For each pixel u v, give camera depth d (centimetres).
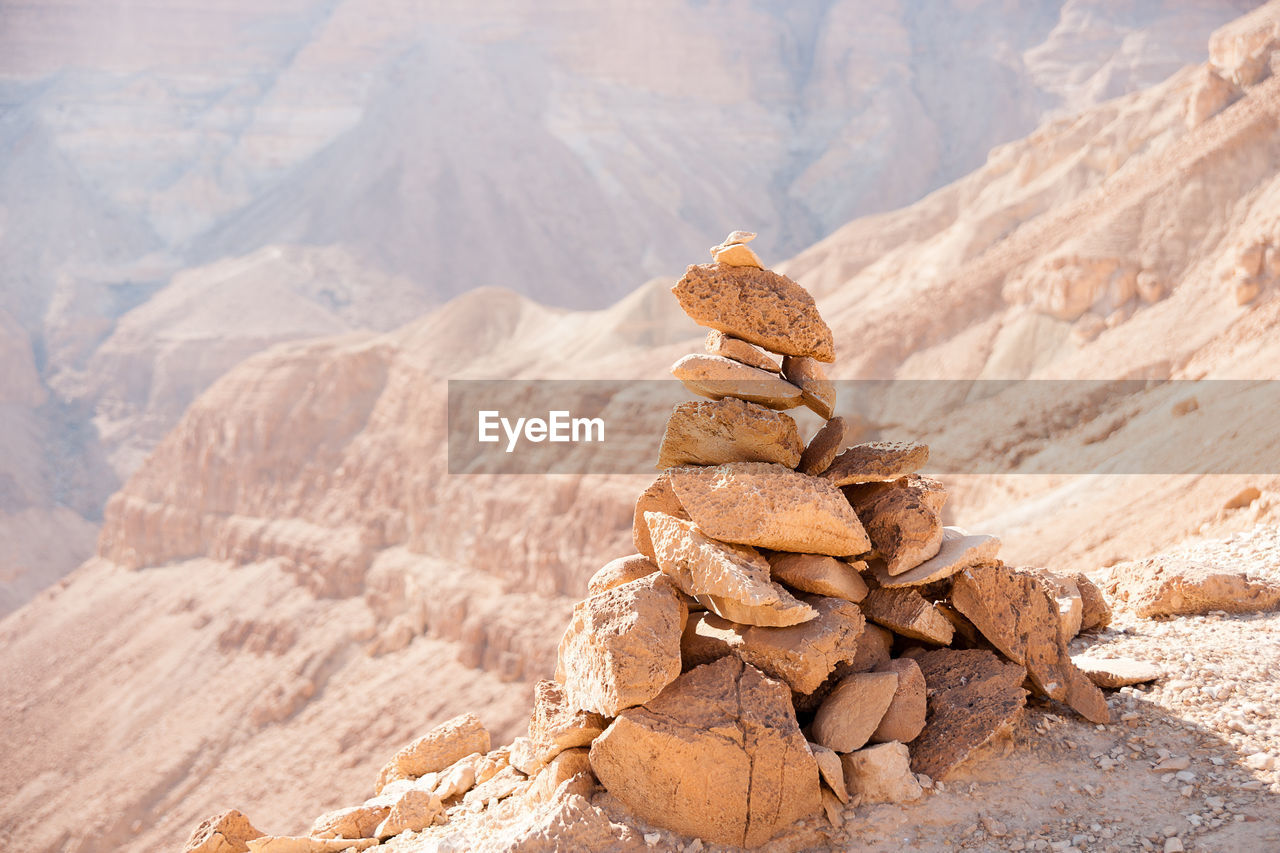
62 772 7175
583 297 16738
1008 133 16812
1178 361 4300
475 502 7175
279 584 8175
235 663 7544
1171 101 6794
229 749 6631
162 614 8612
